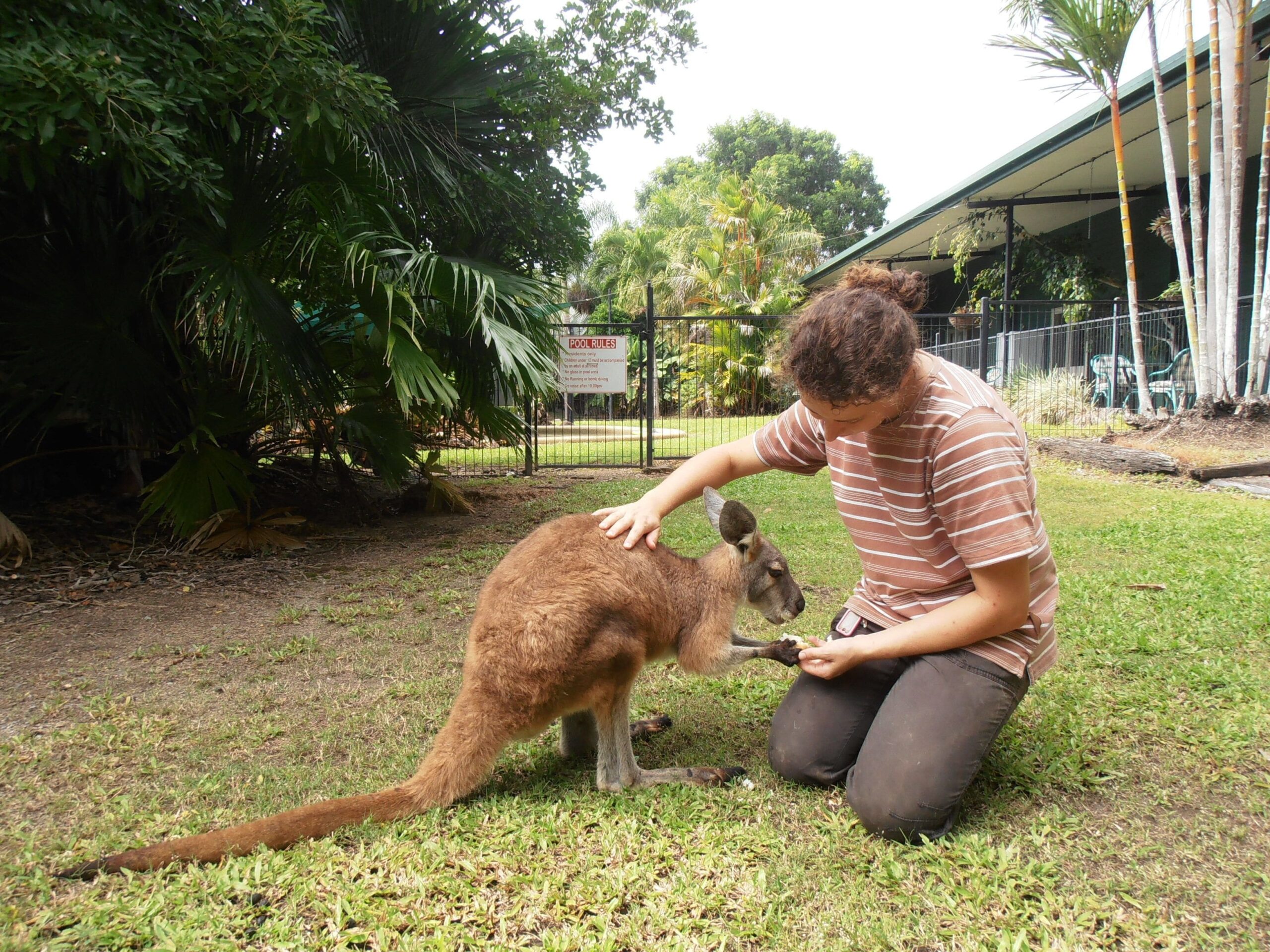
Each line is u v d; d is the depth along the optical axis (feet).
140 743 10.63
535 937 7.03
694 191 109.29
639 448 39.93
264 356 18.31
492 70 24.48
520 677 8.74
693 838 8.42
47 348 18.42
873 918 7.23
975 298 65.26
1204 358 35.06
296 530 23.17
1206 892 7.61
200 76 16.34
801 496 27.61
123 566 18.97
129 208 20.39
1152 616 14.69
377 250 21.04
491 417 26.17
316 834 8.14
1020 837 8.46
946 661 8.59
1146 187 51.13
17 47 14.02
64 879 7.77
